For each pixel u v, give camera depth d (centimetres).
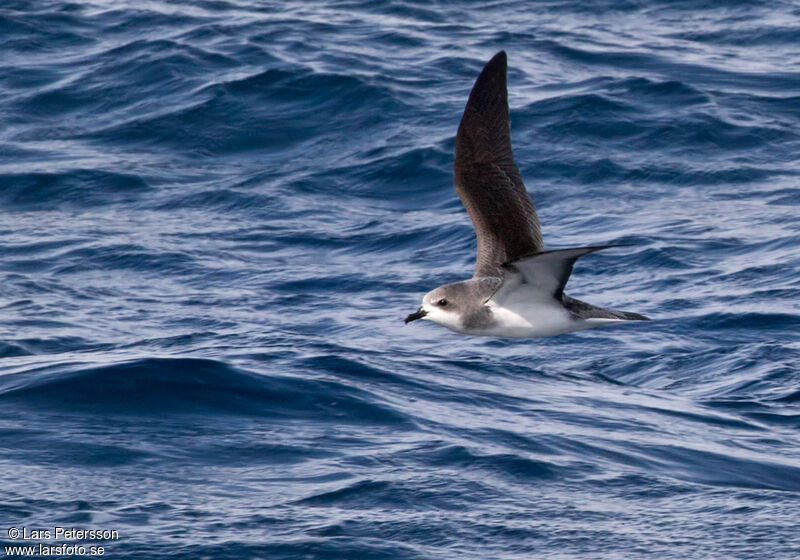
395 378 1450
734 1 3575
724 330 1752
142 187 2441
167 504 1091
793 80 2922
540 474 1194
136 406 1298
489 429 1303
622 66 3022
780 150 2539
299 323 1842
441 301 1091
